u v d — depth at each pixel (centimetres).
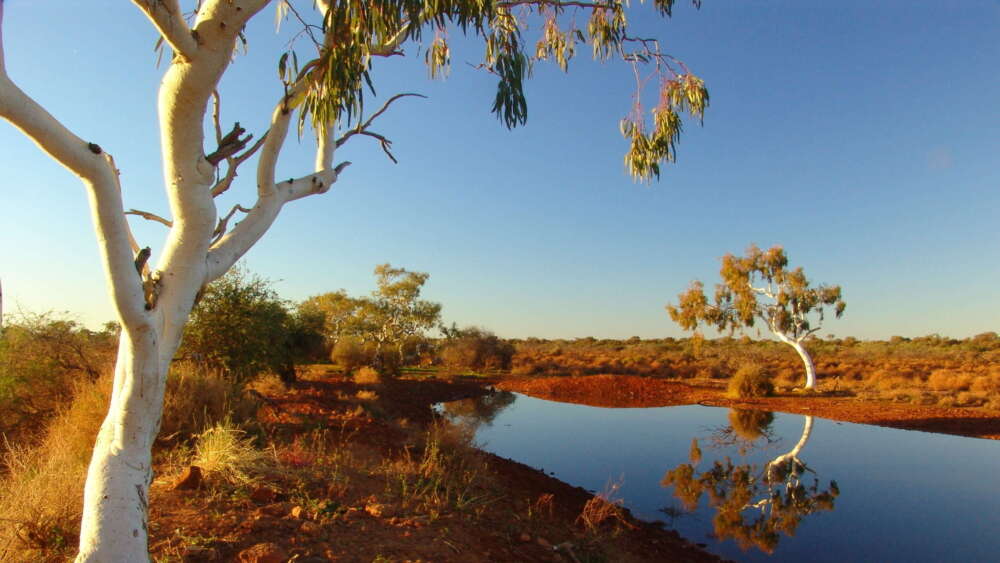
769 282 2584
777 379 3133
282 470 563
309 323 1811
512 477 864
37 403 910
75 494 420
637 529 719
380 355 3012
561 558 532
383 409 1449
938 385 2656
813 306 2519
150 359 312
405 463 734
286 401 1223
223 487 503
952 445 1363
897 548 700
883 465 1139
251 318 1217
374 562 400
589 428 1593
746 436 1468
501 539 533
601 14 822
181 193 332
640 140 848
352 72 418
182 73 311
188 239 338
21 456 589
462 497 605
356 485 572
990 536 743
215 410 768
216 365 1164
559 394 2597
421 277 3684
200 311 1195
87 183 280
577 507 779
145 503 312
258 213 402
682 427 1619
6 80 246
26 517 386
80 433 618
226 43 314
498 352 3969
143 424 312
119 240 290
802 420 1756
